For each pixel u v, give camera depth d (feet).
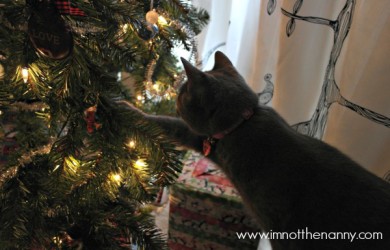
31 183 1.59
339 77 1.89
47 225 1.69
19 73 1.37
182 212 2.47
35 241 1.52
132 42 1.79
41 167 1.68
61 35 1.15
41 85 1.40
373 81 1.63
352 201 1.36
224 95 1.73
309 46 1.94
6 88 1.52
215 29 2.63
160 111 2.60
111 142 1.53
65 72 1.30
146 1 1.81
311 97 2.09
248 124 1.72
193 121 1.84
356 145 1.77
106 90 1.51
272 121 1.73
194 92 1.73
